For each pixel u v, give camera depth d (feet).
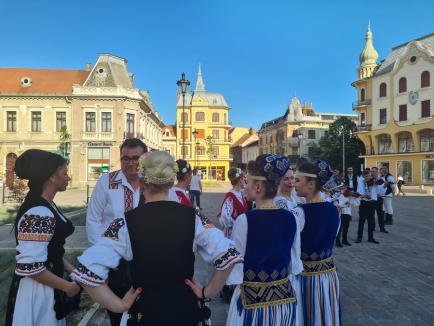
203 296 6.23
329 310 10.15
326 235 10.35
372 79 146.00
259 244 8.29
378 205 35.50
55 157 8.27
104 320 14.37
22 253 7.23
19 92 126.00
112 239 6.07
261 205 8.81
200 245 6.47
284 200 12.73
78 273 5.81
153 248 5.94
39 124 125.29
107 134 123.85
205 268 20.90
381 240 31.48
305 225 10.27
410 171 131.64
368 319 14.96
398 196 90.38
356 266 22.90
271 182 8.66
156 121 174.60
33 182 8.04
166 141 228.84
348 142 163.12
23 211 7.64
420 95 126.93
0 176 122.62
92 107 123.95
